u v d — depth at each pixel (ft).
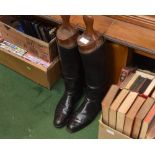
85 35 4.32
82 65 4.90
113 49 4.72
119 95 4.01
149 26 4.35
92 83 4.80
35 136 4.99
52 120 5.22
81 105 5.14
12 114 5.35
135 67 5.11
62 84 5.82
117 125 4.05
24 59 5.57
